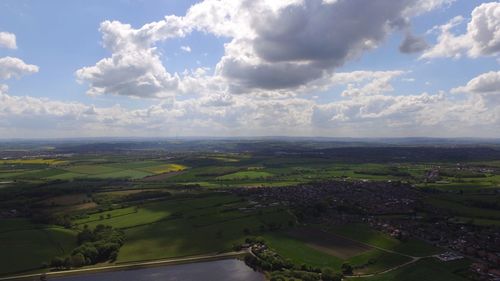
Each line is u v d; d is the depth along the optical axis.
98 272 182.88
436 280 162.50
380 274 171.75
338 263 184.12
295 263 185.12
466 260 184.25
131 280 174.50
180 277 177.12
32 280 174.12
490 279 161.12
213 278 176.12
